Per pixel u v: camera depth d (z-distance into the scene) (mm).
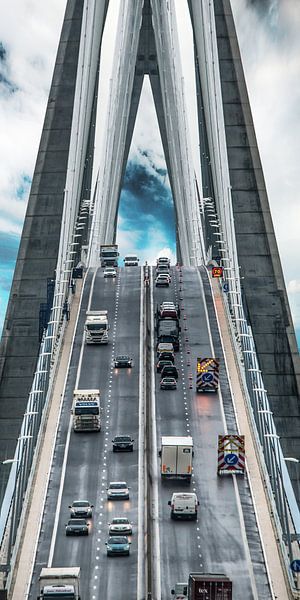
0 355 123000
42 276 128500
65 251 125438
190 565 61125
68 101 142875
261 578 59531
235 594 57281
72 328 113938
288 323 124562
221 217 138875
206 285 132750
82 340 109750
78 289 130125
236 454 75812
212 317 117938
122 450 80250
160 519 68250
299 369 121188
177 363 102688
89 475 76188
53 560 62438
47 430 85438
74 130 136250
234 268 122062
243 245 130625
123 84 185750
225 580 52156
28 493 72062
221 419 87500
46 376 92500
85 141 153500
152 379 98188
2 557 62531
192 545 64062
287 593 57562
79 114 139500
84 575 60000
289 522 66062
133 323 115500
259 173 135875
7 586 57094
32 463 76250
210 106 148375
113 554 62688
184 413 89000
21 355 122938
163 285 131375
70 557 62781
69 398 93000
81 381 97438
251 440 82812
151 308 121312
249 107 140375
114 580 59156
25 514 69000
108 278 136500
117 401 92000
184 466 74625
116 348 107188
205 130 164375
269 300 126375
